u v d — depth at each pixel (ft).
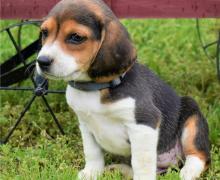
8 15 16.57
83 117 13.55
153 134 13.10
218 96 18.76
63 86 19.16
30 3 16.46
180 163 14.79
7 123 17.35
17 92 19.07
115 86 12.82
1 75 18.26
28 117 17.51
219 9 16.28
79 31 12.01
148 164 13.20
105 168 14.56
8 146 15.57
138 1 16.26
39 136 16.84
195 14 16.35
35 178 13.66
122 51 12.39
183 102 14.69
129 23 25.50
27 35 24.27
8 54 22.67
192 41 23.39
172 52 22.52
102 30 12.24
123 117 13.00
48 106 16.66
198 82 19.90
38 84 16.46
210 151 15.16
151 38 24.18
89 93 13.00
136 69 13.33
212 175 14.46
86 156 14.21
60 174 13.78
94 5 12.30
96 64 12.38
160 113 13.48
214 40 23.00
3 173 14.49
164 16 16.38
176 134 14.58
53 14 12.25
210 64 20.75
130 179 14.32
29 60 20.43
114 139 13.52
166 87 14.42
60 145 15.75
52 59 11.96
